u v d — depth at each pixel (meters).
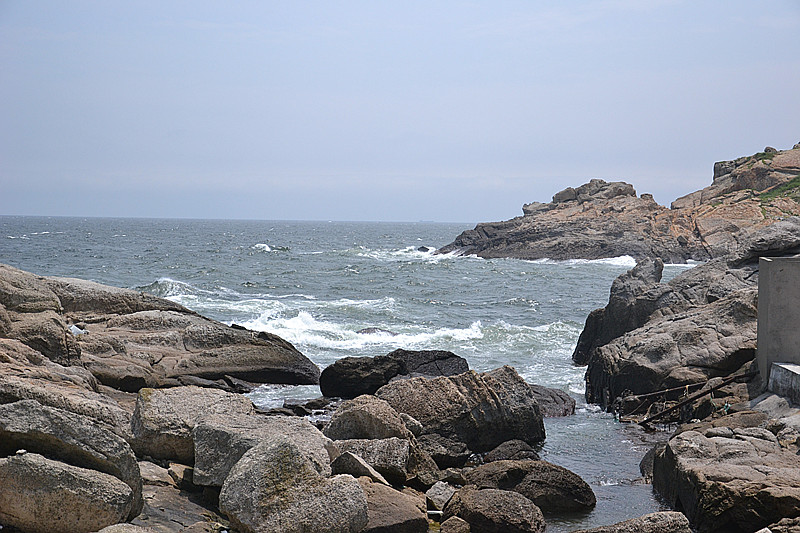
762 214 83.62
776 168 96.44
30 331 14.09
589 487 10.80
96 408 9.10
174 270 56.62
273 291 46.31
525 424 14.30
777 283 13.80
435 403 13.66
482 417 13.79
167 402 9.73
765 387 13.91
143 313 20.42
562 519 10.22
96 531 6.80
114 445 7.26
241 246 99.69
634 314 21.16
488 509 9.36
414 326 30.62
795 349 13.75
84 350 17.02
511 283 56.19
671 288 20.97
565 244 84.00
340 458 9.52
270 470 7.52
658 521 8.46
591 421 16.38
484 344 26.20
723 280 20.02
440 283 54.47
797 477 9.46
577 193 101.62
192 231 167.12
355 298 43.66
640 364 17.02
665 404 16.08
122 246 92.56
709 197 96.94
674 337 17.20
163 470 9.03
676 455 10.58
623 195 98.31
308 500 7.43
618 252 82.38
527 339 27.30
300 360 20.42
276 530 7.22
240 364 19.59
